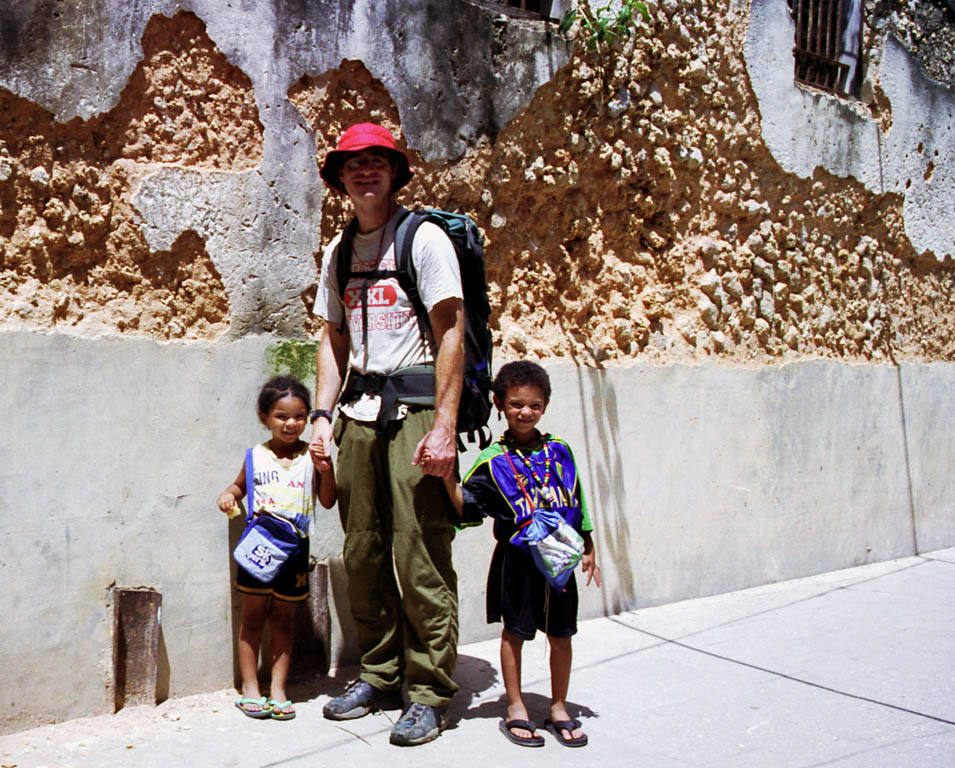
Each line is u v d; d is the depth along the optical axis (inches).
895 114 264.2
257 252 154.6
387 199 141.8
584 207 198.5
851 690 164.9
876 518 262.1
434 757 133.1
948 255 286.5
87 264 142.6
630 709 153.9
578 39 192.2
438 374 135.6
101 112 141.6
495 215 184.1
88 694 140.4
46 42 136.7
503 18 181.0
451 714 148.7
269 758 130.8
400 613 150.4
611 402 199.2
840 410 250.1
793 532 238.4
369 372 142.1
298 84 157.6
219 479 151.5
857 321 258.4
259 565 143.4
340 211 163.8
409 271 138.9
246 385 153.9
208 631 150.9
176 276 148.9
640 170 206.1
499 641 184.9
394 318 140.5
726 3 218.4
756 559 229.6
